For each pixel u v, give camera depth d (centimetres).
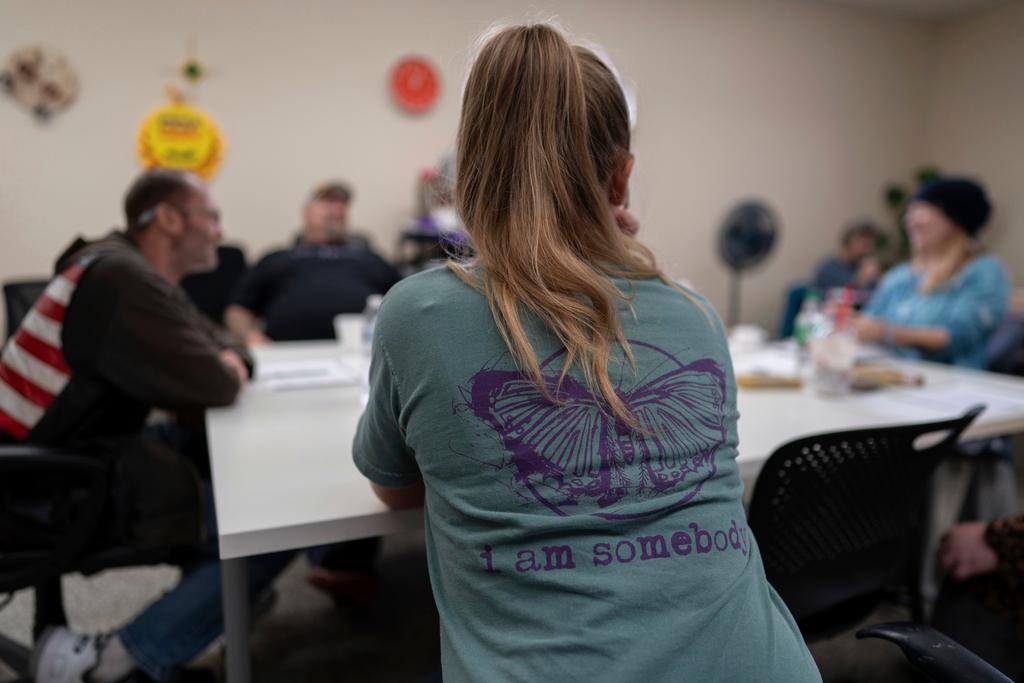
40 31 327
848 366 149
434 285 65
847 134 516
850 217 532
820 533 98
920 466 102
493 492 59
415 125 401
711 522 61
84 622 162
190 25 350
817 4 485
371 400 69
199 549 124
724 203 487
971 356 221
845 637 151
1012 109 480
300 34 371
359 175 395
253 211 378
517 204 65
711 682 54
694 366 66
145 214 135
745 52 472
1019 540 109
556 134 65
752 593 60
